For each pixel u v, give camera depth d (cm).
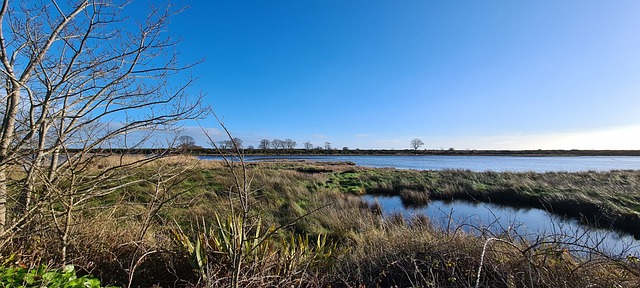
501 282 256
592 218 952
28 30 296
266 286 250
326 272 306
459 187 1547
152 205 309
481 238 311
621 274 236
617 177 1831
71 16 307
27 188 268
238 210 356
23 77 279
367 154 11194
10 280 183
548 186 1492
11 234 264
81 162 283
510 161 6556
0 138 282
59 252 285
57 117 282
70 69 311
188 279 282
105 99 320
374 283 290
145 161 296
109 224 325
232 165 201
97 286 202
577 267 235
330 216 786
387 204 1292
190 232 414
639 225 790
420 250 318
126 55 322
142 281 281
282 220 744
